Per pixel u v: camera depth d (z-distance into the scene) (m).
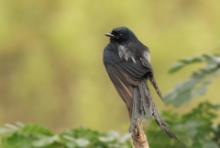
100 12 21.22
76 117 20.08
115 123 19.48
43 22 22.02
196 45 20.58
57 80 21.19
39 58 21.64
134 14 21.12
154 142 7.80
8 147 7.20
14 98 21.39
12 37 22.23
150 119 7.71
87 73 21.00
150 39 20.91
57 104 20.84
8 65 21.81
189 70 17.88
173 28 21.00
